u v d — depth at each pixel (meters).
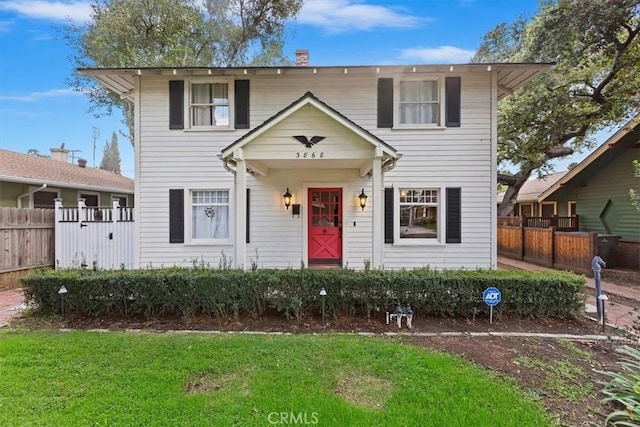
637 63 10.88
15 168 12.02
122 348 4.21
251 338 4.58
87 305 5.54
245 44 16.05
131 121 14.80
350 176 8.89
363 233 8.88
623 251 11.13
